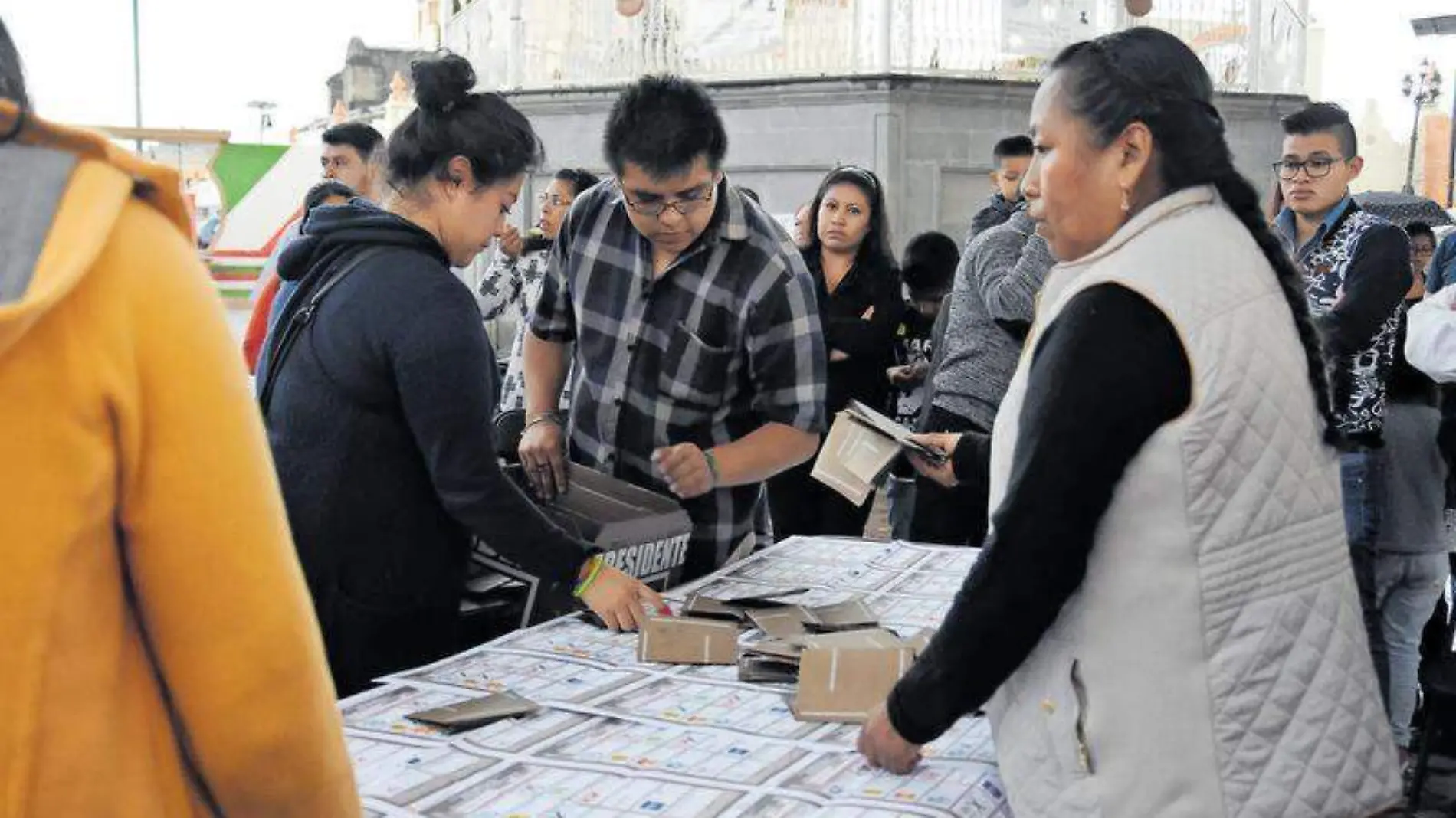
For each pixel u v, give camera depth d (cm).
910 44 1026
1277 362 142
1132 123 145
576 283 269
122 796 92
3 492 85
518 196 222
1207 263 142
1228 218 148
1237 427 139
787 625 226
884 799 160
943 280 496
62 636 88
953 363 397
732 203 256
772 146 1036
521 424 294
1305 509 145
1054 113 149
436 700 195
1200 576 139
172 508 90
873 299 455
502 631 252
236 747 94
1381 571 379
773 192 1042
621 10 1020
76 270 84
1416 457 372
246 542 92
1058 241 154
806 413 259
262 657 93
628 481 270
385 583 213
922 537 411
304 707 96
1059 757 146
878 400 461
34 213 85
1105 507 140
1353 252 358
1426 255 669
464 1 1259
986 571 144
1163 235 144
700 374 260
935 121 1006
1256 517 141
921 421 419
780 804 158
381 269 208
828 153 1015
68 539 87
